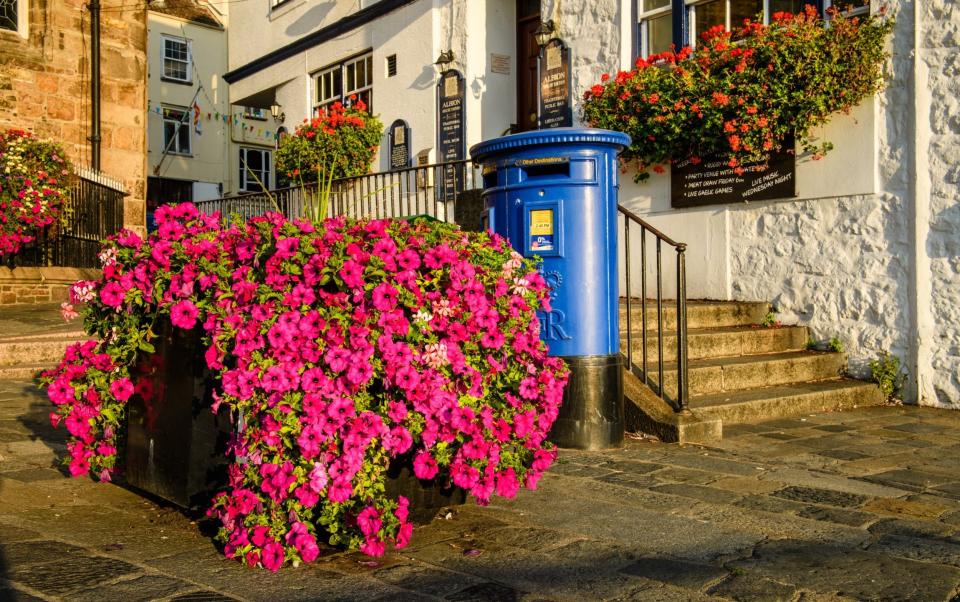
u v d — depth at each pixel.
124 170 16.42
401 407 3.14
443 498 3.74
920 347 7.38
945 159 7.21
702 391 6.86
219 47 29.23
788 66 7.80
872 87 7.58
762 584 3.04
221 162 29.20
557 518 3.85
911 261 7.43
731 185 8.71
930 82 7.29
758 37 8.07
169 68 27.98
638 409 5.87
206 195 28.56
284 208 14.71
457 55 12.56
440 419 3.19
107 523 3.69
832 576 3.14
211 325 3.25
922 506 4.12
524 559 3.29
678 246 5.77
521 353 3.66
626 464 4.96
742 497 4.25
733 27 9.12
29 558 3.17
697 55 8.65
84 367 3.98
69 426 3.93
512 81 12.80
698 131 8.48
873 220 7.70
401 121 13.55
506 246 3.87
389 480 3.59
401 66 13.58
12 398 7.04
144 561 3.20
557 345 5.39
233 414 3.37
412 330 3.21
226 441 3.59
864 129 7.73
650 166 9.48
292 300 3.09
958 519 3.91
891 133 7.57
